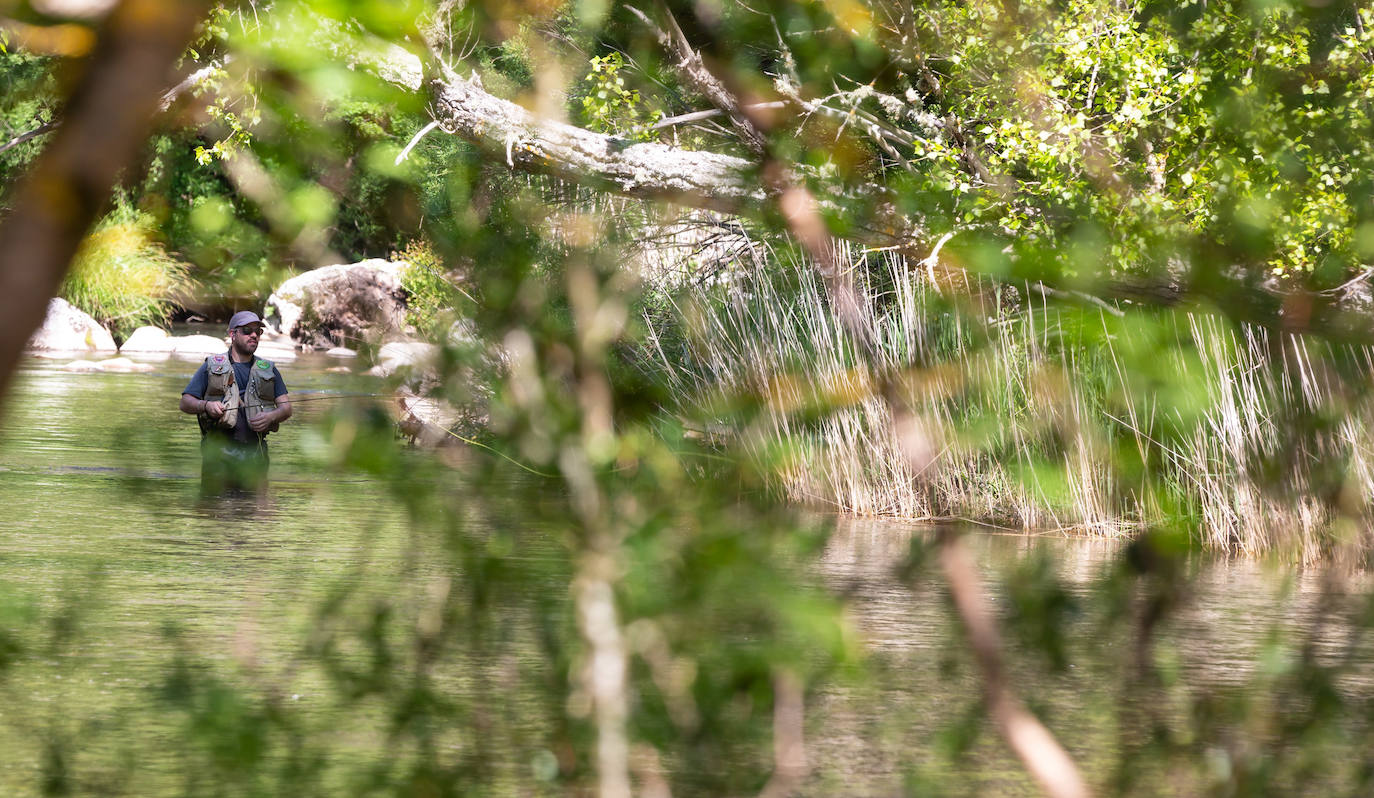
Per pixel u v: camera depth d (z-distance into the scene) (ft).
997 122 19.39
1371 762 12.26
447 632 8.14
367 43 4.98
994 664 4.69
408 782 10.00
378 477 6.17
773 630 6.56
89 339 121.70
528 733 9.65
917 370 6.08
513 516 6.47
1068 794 4.48
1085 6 29.84
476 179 5.90
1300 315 6.75
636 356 6.58
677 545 6.25
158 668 23.43
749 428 6.16
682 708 7.39
